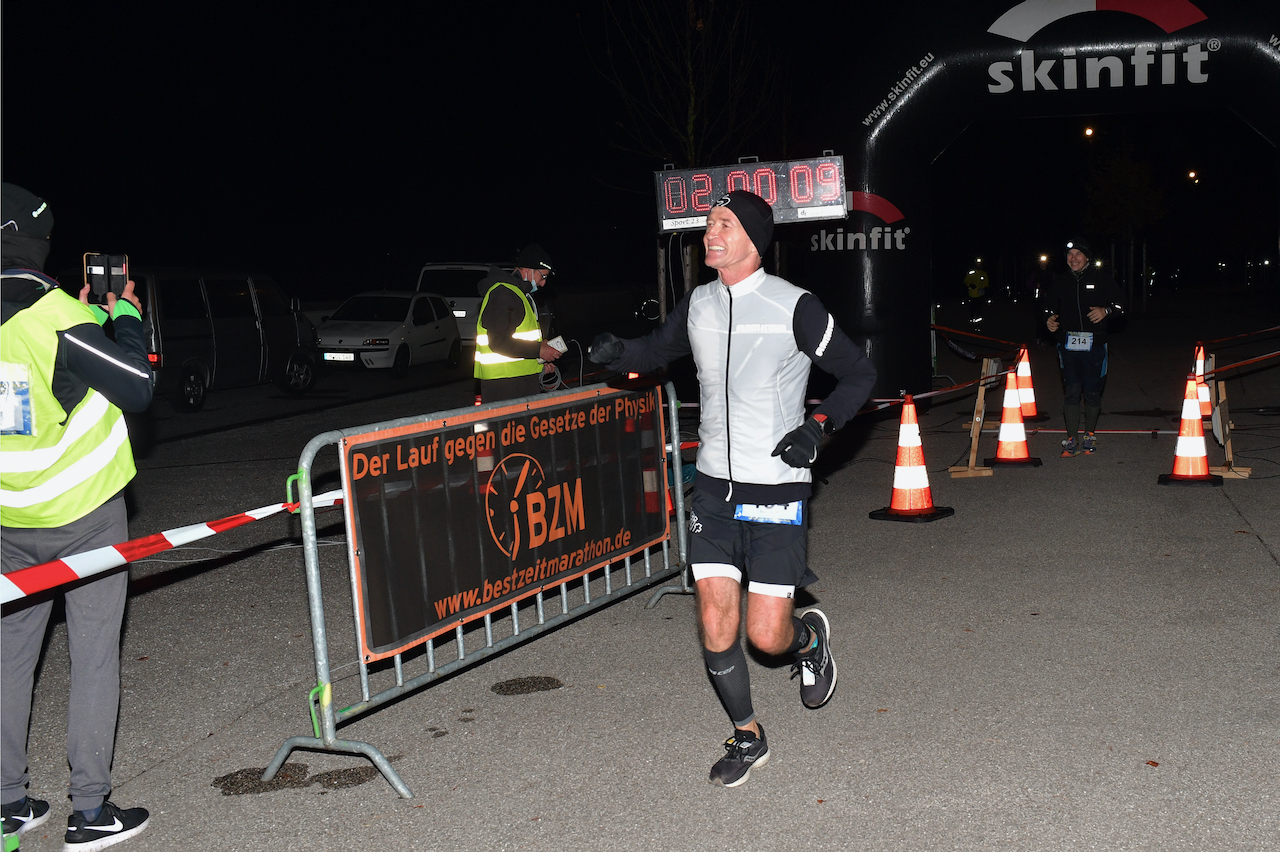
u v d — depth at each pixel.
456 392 17.19
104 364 3.36
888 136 12.30
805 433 3.46
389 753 4.17
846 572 6.46
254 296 16.12
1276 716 4.22
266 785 3.94
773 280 3.70
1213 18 11.61
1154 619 5.41
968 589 6.04
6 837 3.50
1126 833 3.38
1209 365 11.78
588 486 5.34
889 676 4.77
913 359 12.74
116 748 4.30
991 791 3.68
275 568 7.00
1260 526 7.19
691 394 12.97
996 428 11.84
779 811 3.59
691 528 3.84
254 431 13.29
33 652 3.58
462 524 4.55
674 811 3.62
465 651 4.95
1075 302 9.88
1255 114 11.83
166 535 3.68
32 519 3.43
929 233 12.71
